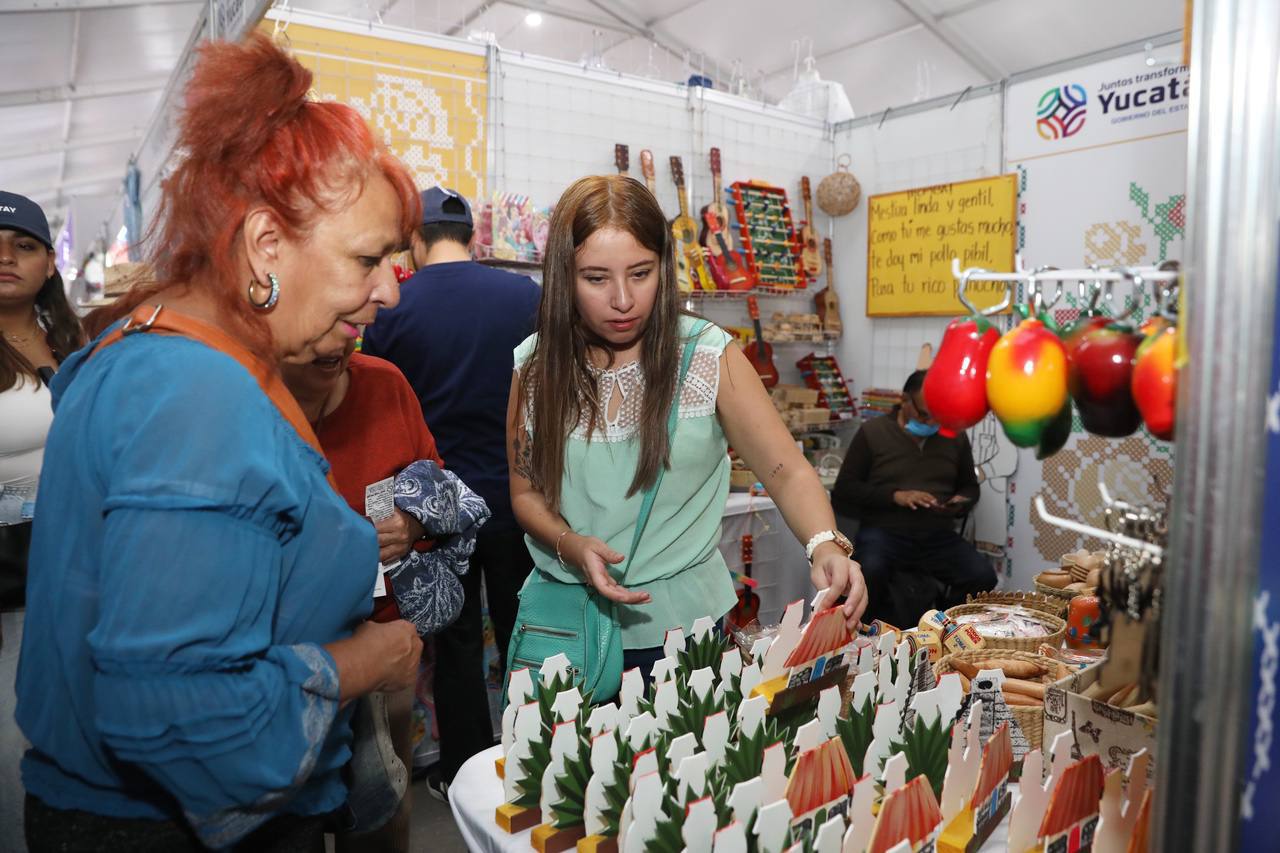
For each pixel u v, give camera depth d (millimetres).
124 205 5875
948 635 1466
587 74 3404
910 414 3338
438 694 2449
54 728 759
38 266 1903
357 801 1269
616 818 927
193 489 652
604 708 1053
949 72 5566
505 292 2322
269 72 755
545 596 1466
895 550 3363
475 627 2432
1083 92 3305
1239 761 588
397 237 819
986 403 840
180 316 754
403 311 2279
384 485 1449
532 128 3260
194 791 685
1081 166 3336
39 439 1797
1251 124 549
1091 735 969
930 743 1005
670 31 5555
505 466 2357
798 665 1121
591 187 1331
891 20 5117
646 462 1383
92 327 897
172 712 643
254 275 751
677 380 1403
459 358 2266
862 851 853
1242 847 604
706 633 1229
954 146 3783
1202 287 574
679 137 3746
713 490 1490
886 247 4016
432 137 3014
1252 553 570
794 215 4191
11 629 1523
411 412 1569
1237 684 582
